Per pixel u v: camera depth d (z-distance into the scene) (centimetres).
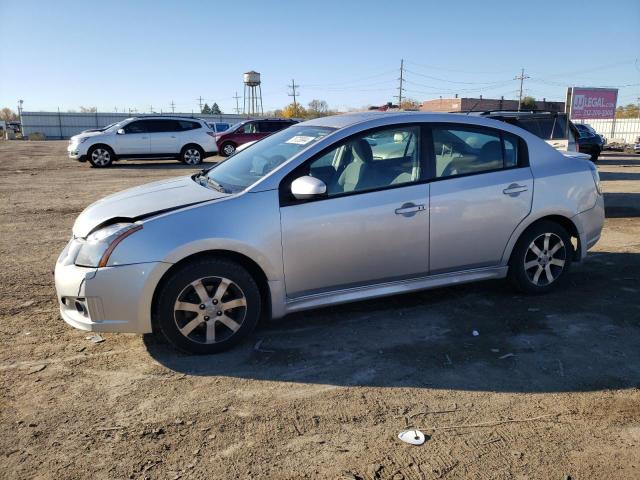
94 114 6650
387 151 426
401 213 418
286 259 389
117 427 299
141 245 358
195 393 335
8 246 697
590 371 361
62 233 779
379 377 354
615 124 4462
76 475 261
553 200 475
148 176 1571
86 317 365
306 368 366
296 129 475
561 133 1145
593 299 489
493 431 296
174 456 275
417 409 317
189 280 369
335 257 403
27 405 321
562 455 276
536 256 485
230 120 6875
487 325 433
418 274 438
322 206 396
